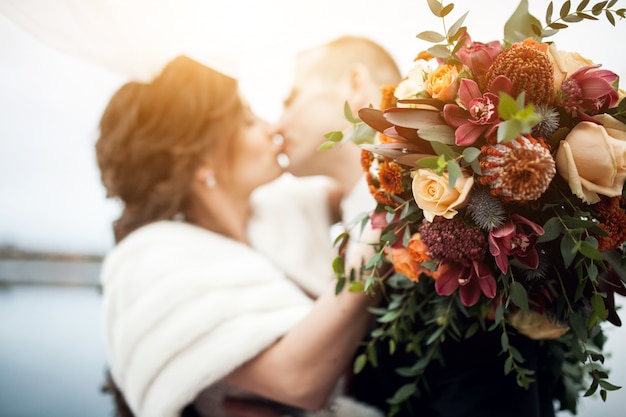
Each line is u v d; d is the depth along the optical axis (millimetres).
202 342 765
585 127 520
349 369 873
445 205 520
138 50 1158
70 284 3256
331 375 729
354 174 1188
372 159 637
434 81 569
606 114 544
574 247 498
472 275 558
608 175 504
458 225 534
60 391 2271
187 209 1050
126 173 1000
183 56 1045
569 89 532
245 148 1098
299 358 723
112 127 1022
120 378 825
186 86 1012
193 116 1007
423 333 699
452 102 558
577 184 500
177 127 1001
